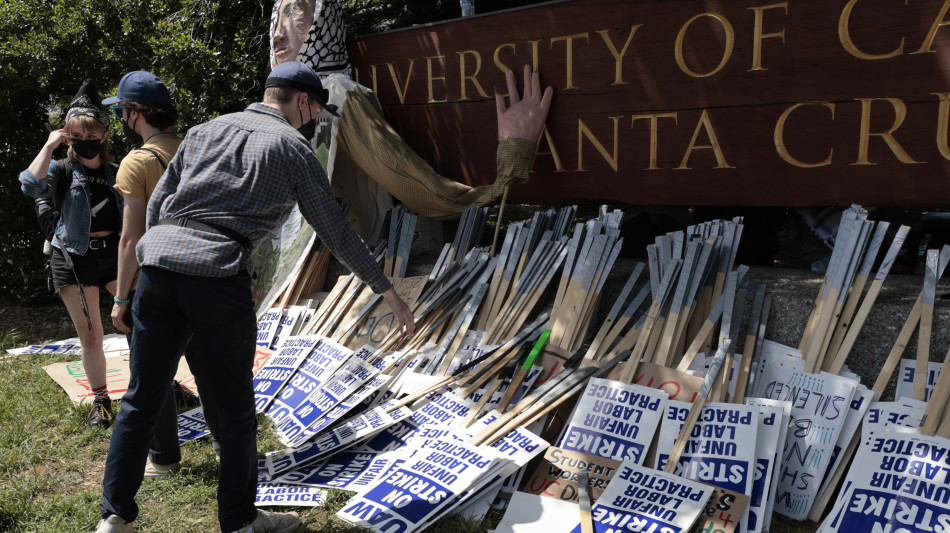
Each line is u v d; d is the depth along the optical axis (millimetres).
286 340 4391
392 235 4730
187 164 2592
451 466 2996
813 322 3188
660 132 3920
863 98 3344
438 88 4668
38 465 3414
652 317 3311
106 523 2584
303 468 3273
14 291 6535
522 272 3932
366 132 4590
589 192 4238
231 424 2568
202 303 2447
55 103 6137
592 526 2648
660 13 3789
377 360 3934
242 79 5766
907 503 2512
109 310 6023
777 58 3520
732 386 3080
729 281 3320
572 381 3287
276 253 4773
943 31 3104
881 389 2957
